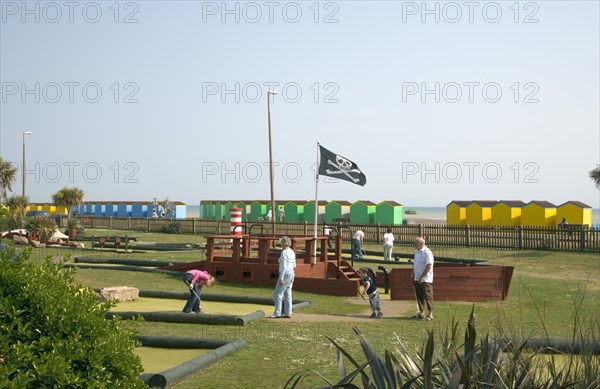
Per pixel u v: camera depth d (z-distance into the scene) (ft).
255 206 195.31
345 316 47.98
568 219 137.90
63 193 193.57
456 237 124.57
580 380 15.96
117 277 64.03
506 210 145.69
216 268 68.59
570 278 77.51
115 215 235.20
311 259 67.87
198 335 35.96
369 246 126.11
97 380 13.99
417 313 50.16
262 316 43.88
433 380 15.37
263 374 27.32
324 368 28.50
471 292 58.49
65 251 99.04
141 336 33.17
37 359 13.38
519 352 16.12
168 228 163.94
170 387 25.30
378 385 14.58
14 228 120.37
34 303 14.46
